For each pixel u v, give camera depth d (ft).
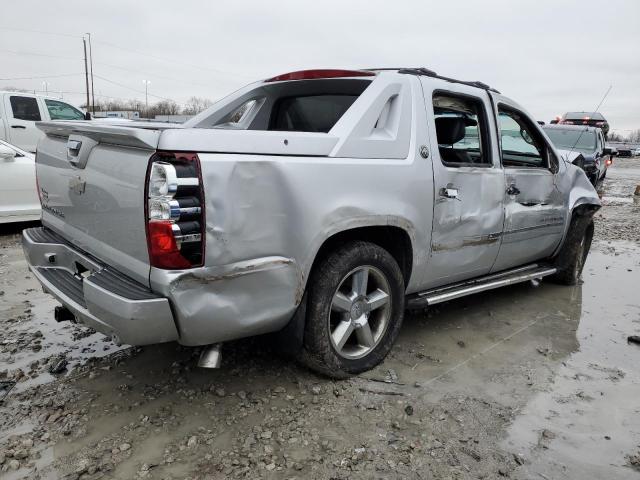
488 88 13.32
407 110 10.75
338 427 8.78
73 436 8.32
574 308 15.56
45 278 10.03
